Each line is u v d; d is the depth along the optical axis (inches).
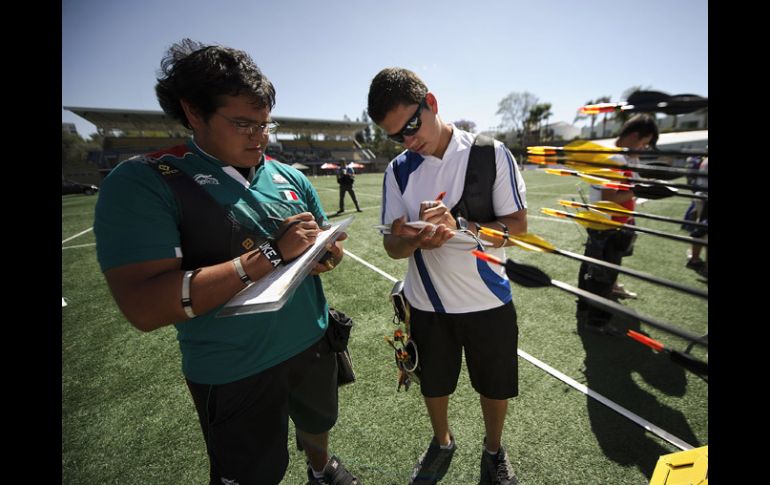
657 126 78.6
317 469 57.8
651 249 180.7
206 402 39.4
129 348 107.5
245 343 39.0
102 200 31.7
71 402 82.5
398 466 62.7
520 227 49.4
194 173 35.7
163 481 62.4
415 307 55.1
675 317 111.0
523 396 77.4
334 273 165.6
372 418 73.7
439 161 50.6
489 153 48.1
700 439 64.9
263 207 39.9
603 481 57.9
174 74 34.4
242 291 33.0
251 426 40.8
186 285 30.8
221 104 33.7
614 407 73.0
